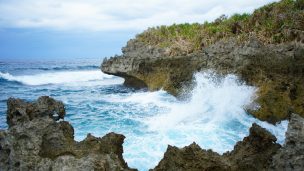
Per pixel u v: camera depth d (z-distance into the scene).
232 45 26.11
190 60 29.38
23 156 7.55
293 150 7.63
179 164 7.96
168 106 22.83
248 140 9.12
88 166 6.89
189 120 18.14
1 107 25.97
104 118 19.16
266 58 21.81
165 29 48.12
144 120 18.41
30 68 79.12
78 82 48.59
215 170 8.16
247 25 32.22
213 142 14.32
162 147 13.49
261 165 8.55
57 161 7.23
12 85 44.12
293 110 18.38
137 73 35.94
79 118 19.22
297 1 30.55
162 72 32.28
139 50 40.75
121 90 35.19
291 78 19.72
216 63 25.95
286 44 21.91
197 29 43.78
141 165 11.59
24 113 9.48
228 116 18.84
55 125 8.35
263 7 33.22
